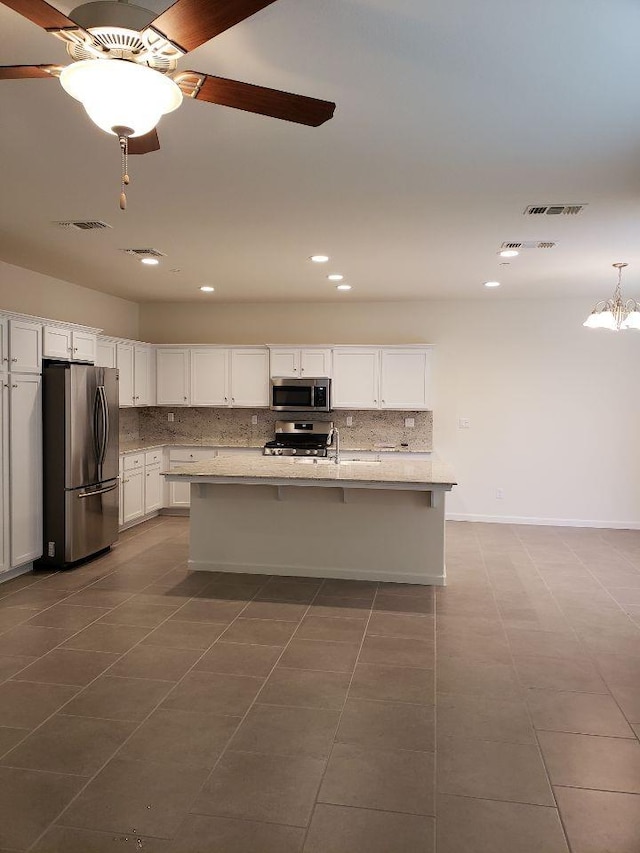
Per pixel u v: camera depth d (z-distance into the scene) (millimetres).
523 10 1871
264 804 2238
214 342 7910
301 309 7730
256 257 5211
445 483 4523
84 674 3289
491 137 2816
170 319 7957
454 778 2396
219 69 2238
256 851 2010
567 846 2033
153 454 7316
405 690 3131
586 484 7191
